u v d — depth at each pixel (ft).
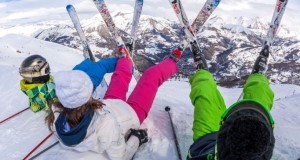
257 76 12.01
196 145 9.32
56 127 9.87
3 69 25.40
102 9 19.44
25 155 12.35
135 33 19.88
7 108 16.75
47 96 14.76
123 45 17.67
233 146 5.66
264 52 15.01
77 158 11.07
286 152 12.03
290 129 13.85
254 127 5.65
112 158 10.54
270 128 6.30
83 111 9.47
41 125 14.43
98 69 15.07
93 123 9.59
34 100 15.14
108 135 9.95
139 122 12.17
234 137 5.71
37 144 13.01
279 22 15.47
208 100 10.87
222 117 7.13
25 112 15.84
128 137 11.45
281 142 12.69
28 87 14.97
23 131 14.06
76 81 9.05
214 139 9.18
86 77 9.39
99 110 9.78
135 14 20.01
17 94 18.72
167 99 19.13
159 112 15.60
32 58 14.69
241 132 5.67
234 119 6.02
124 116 11.40
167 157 11.69
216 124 10.34
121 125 11.16
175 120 14.65
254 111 6.50
